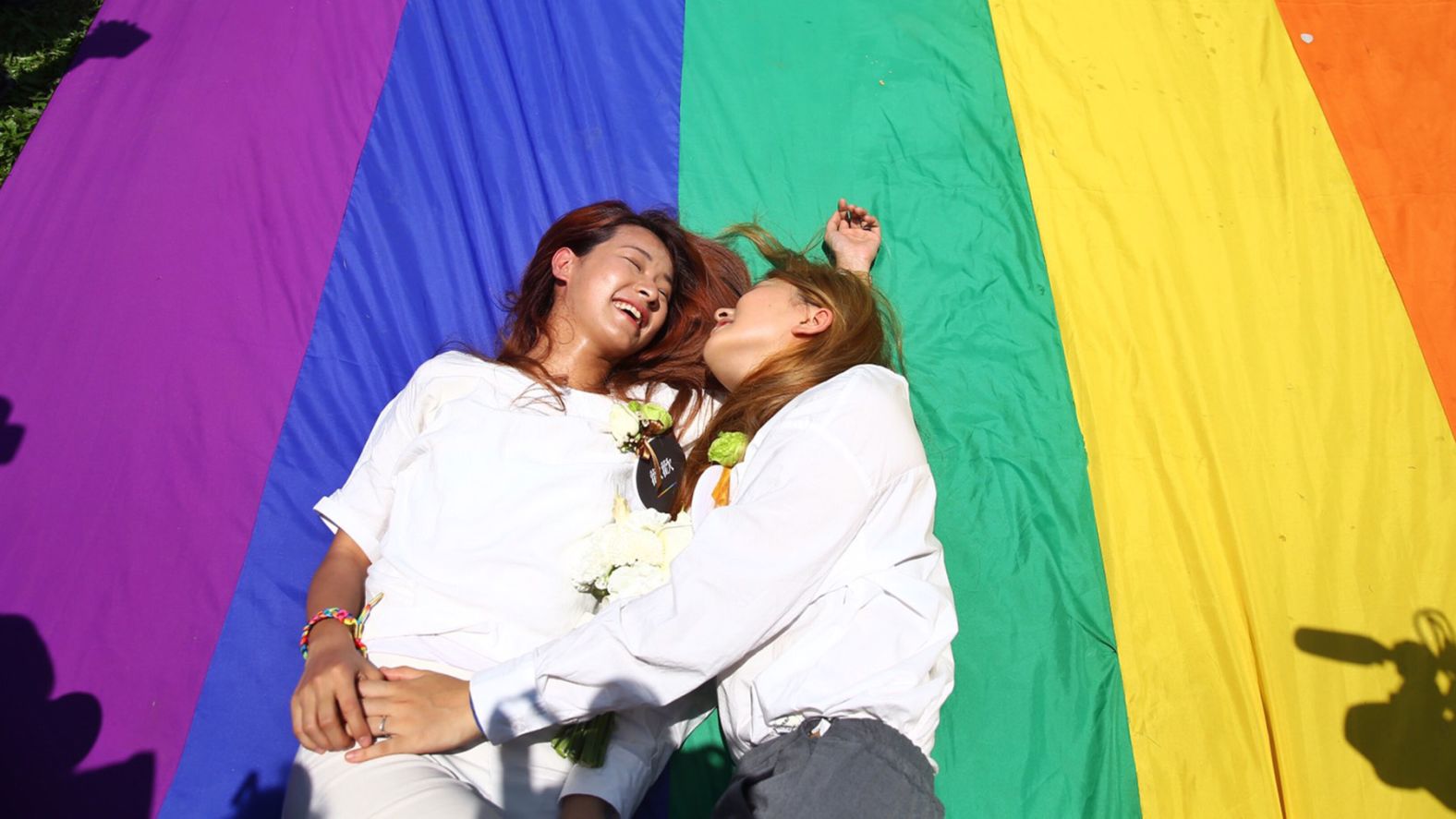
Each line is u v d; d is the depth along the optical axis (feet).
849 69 9.37
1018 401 7.80
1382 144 9.11
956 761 6.50
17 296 7.53
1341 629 6.88
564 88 8.98
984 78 9.36
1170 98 9.32
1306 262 8.46
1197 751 6.53
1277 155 9.04
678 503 6.59
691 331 7.63
